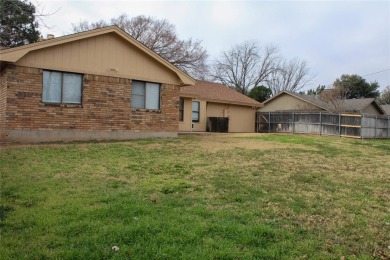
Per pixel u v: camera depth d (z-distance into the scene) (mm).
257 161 9336
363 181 7449
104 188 5832
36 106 12203
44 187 5773
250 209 4961
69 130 12984
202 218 4414
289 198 5707
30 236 3717
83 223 4059
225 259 3311
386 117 24047
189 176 7109
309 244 3764
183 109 21891
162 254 3330
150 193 5637
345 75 50562
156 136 15438
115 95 14148
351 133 22391
